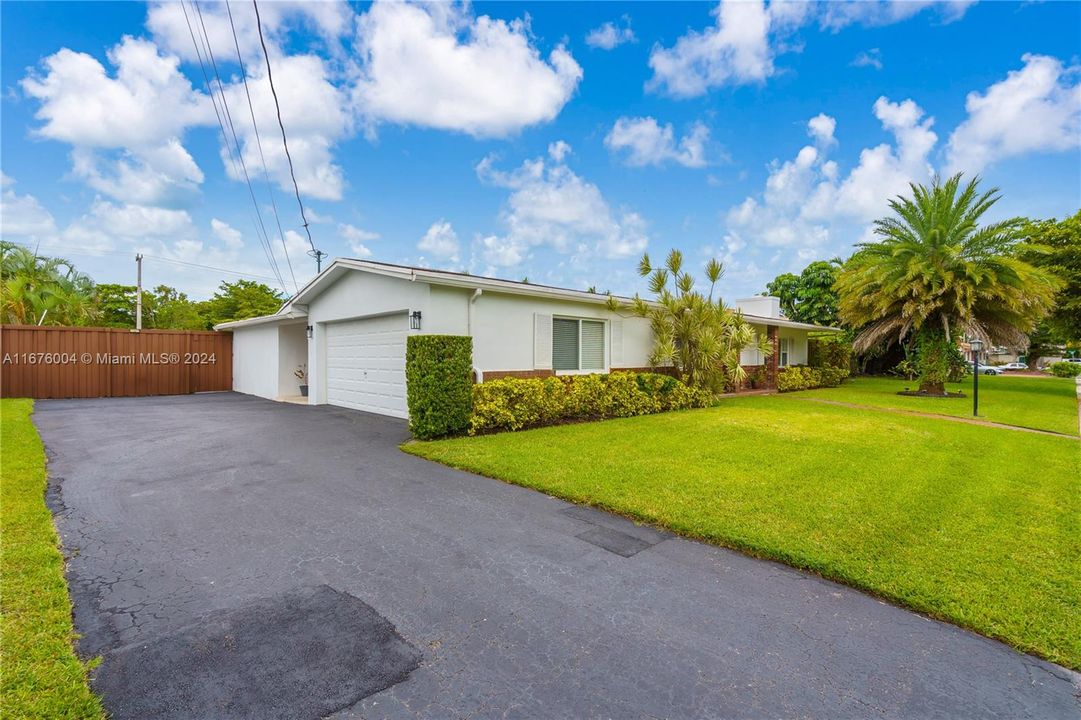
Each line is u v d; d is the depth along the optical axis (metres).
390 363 10.68
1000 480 5.77
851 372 25.41
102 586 3.20
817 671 2.45
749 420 10.03
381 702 2.20
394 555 3.72
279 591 3.17
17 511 4.36
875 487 5.39
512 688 2.30
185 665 2.42
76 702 2.14
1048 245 18.44
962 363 22.05
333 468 6.24
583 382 10.09
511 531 4.22
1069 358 47.31
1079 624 2.83
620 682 2.35
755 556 3.78
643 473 5.83
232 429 9.02
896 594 3.13
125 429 8.98
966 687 2.34
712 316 12.80
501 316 10.25
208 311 30.73
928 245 16.11
